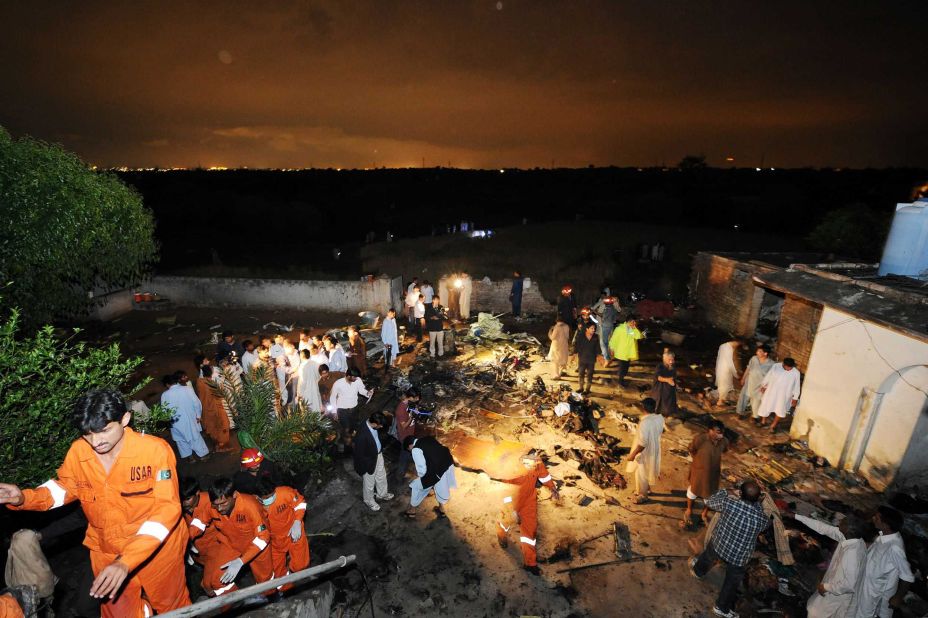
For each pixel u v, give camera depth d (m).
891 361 6.98
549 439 8.62
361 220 43.00
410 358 12.30
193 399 7.88
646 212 41.41
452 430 8.89
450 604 5.40
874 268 9.59
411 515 6.79
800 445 8.40
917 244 8.15
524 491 5.63
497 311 16.44
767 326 14.15
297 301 16.27
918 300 7.03
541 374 11.38
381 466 6.88
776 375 8.59
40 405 4.30
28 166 7.52
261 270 18.38
